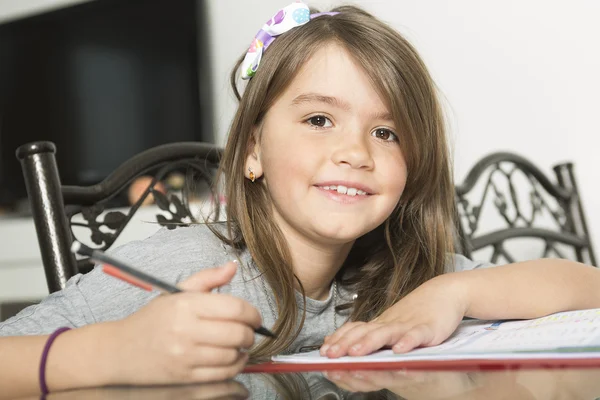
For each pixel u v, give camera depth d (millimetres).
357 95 832
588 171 2643
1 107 3986
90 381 513
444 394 427
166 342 490
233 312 495
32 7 3951
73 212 1012
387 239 987
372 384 463
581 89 2654
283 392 450
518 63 2752
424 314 676
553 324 683
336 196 824
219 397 441
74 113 3812
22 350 543
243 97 928
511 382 453
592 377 460
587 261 2006
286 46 872
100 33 3754
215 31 3371
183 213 1182
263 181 925
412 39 2889
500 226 2695
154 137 3580
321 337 941
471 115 2820
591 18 2637
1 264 3471
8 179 3930
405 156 878
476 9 2805
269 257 879
